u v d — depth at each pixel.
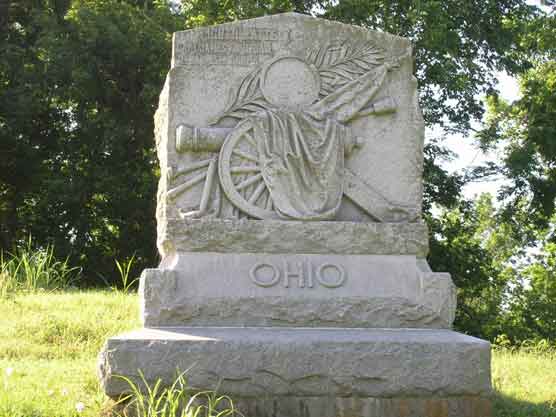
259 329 3.89
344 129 4.31
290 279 4.03
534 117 12.67
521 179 12.21
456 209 13.68
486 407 3.70
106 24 13.52
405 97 4.44
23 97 13.68
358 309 4.01
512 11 12.18
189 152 4.23
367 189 4.30
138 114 14.02
